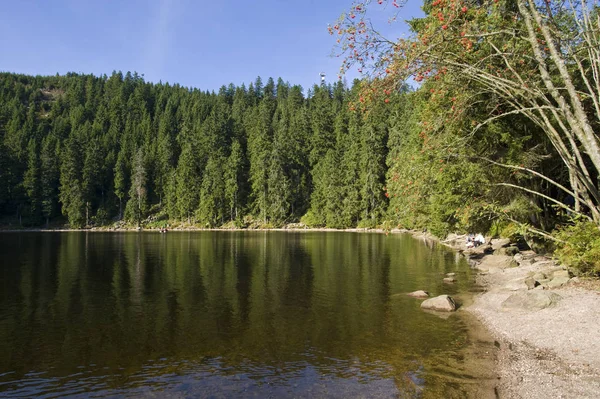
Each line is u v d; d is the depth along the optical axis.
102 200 98.19
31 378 8.72
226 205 90.56
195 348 10.56
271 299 16.25
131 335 11.69
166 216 95.75
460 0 9.13
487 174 19.53
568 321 11.02
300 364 9.33
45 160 92.62
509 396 7.37
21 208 90.62
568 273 16.16
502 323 12.03
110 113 124.06
